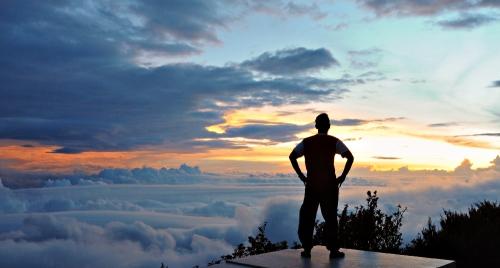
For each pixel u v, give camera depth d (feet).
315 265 17.66
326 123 19.98
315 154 19.61
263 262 18.34
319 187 19.33
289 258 19.24
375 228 32.48
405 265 17.58
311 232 19.71
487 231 26.58
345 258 19.17
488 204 30.99
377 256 19.66
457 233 27.84
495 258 25.58
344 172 19.34
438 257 27.37
